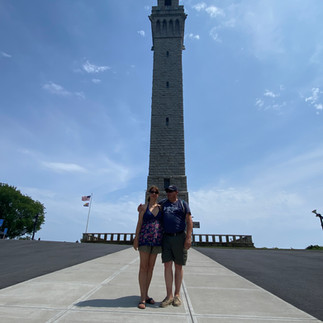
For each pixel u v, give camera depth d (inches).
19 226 2218.3
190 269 347.6
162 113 1550.2
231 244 1311.5
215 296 201.8
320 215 1041.5
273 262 488.1
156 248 187.9
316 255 659.4
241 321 146.3
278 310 168.9
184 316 152.2
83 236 1395.2
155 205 200.7
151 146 1476.4
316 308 187.5
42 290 203.8
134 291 209.9
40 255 492.1
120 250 631.2
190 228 195.8
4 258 443.8
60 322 136.1
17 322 133.7
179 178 1398.9
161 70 1663.4
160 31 1774.1
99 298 185.3
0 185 2315.5
